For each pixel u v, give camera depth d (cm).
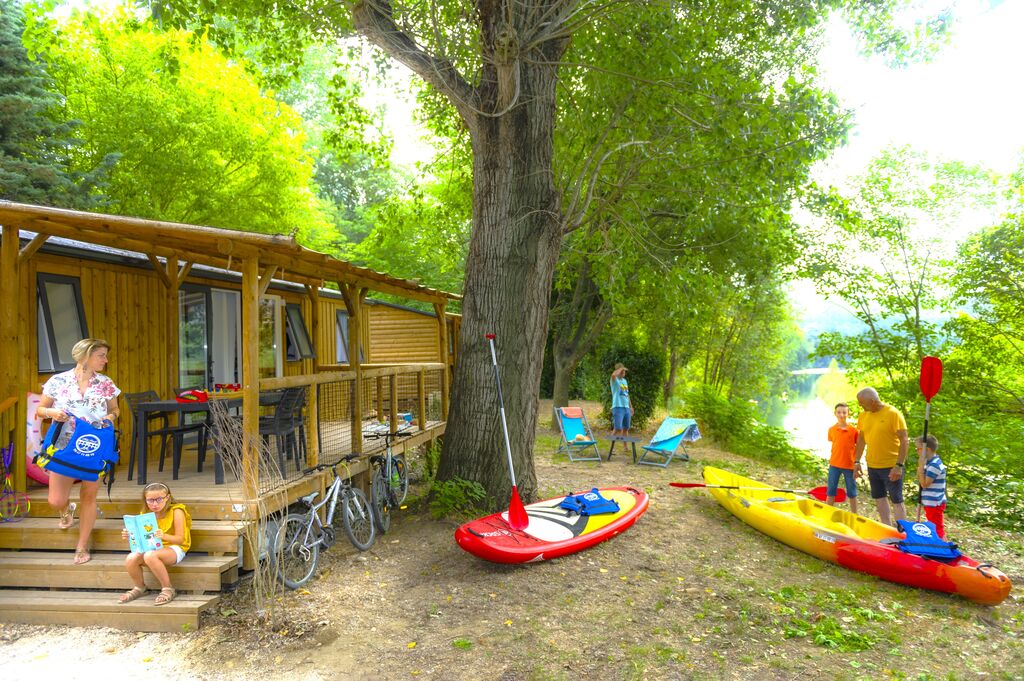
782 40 1156
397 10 872
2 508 589
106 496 601
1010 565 740
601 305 1772
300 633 500
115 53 1709
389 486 812
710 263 1589
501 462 804
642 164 1055
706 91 917
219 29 1019
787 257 1535
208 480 668
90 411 539
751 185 965
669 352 2189
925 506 766
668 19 884
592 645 489
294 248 559
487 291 809
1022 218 1321
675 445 1203
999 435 1180
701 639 504
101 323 756
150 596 527
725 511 895
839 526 739
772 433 1375
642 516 844
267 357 1047
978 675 455
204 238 569
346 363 1334
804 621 539
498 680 438
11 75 1491
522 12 788
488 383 804
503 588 593
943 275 1422
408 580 614
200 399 684
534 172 812
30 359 668
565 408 1327
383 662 462
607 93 1023
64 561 545
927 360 776
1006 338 1413
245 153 1867
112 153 1598
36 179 1459
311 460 700
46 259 692
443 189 1603
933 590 623
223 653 471
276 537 563
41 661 458
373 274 795
